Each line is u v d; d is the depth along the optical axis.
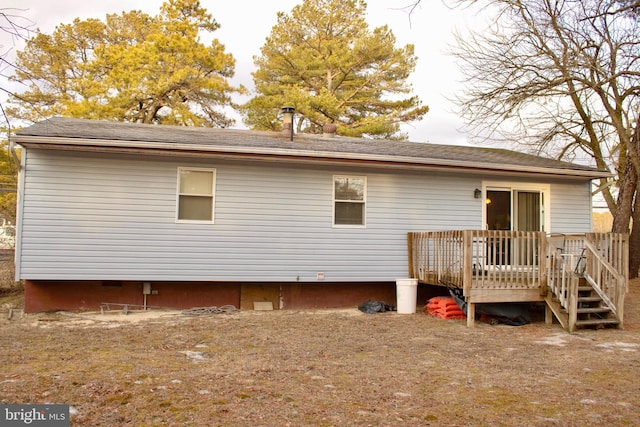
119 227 9.92
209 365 6.12
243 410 4.47
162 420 4.18
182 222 10.23
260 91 26.08
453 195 11.79
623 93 14.12
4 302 11.20
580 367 6.32
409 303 10.60
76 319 9.48
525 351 7.27
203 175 10.45
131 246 9.97
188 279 10.23
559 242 10.93
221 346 7.31
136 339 7.71
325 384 5.38
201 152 9.90
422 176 11.61
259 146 10.17
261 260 10.60
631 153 14.14
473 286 9.18
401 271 11.41
